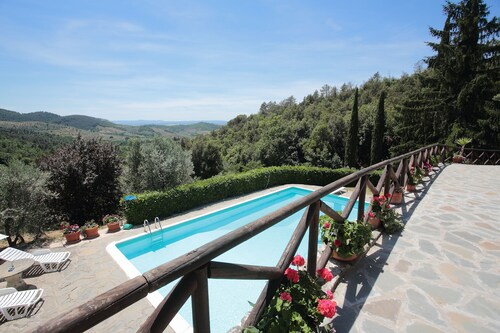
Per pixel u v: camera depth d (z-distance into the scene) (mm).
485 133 13164
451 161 11320
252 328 1423
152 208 8492
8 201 7117
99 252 6164
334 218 2650
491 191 5836
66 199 10289
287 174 13602
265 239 7125
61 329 644
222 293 4562
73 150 10680
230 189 11219
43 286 4754
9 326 3783
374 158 19219
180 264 999
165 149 13141
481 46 13727
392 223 3631
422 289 2396
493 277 2564
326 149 22125
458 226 3844
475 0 13539
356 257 2828
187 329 3334
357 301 2248
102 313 732
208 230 8312
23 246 6922
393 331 1909
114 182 11383
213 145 26391
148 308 3932
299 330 1568
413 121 16828
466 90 13578
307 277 1935
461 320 2006
